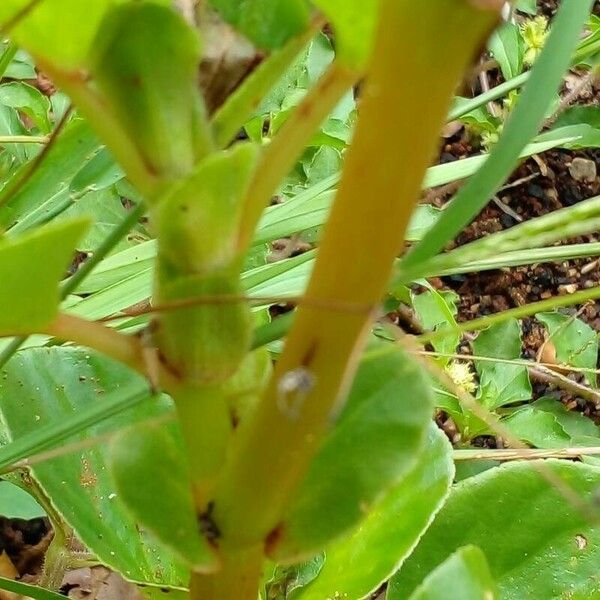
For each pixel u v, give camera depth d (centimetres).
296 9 10
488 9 7
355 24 9
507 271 51
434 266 10
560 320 45
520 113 12
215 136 10
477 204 12
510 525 22
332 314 8
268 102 34
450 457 21
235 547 11
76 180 24
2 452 17
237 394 11
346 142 35
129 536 21
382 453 12
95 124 9
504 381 38
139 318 26
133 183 9
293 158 9
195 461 11
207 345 10
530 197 54
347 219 8
